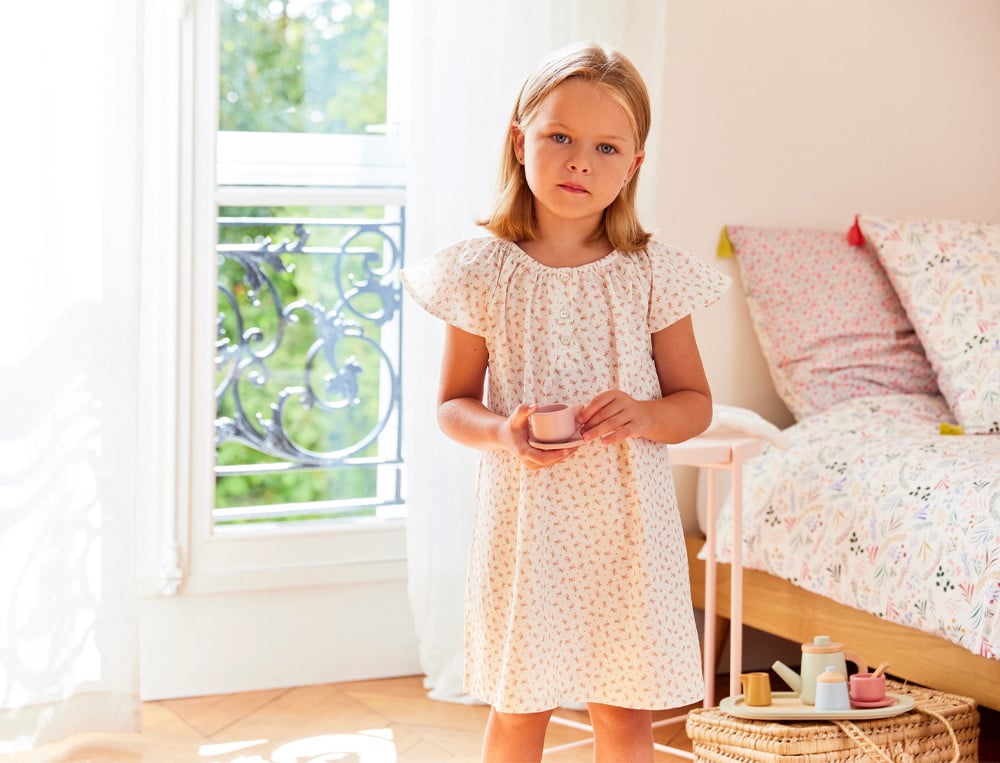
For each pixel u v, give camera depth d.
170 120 2.41
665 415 1.56
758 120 2.77
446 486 2.49
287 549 2.56
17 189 2.14
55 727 2.22
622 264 1.61
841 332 2.68
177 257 2.44
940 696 1.95
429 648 2.53
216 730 2.31
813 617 2.29
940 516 2.04
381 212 2.62
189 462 2.48
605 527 1.57
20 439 2.17
